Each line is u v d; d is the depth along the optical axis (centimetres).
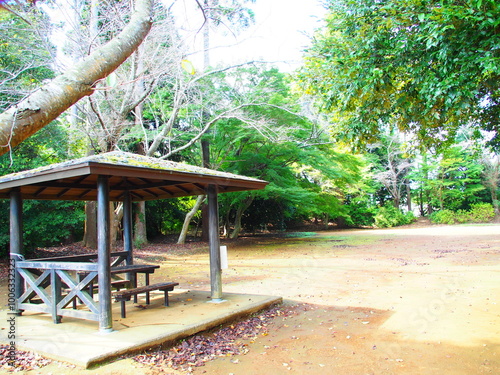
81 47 1024
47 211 1275
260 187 709
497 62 404
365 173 3322
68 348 411
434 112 540
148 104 1570
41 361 394
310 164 1858
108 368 378
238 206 2248
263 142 1762
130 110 1323
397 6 500
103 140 1316
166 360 406
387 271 983
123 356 407
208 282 914
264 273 1020
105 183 479
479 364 391
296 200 1888
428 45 445
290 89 1748
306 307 642
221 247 652
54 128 1327
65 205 1280
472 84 447
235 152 1909
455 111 502
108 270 475
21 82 1083
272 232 2980
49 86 233
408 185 3856
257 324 548
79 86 246
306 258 1314
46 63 1053
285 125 1631
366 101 607
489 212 3359
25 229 1199
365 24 547
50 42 1065
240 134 1623
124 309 538
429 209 3950
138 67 1224
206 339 480
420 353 426
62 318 554
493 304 622
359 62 541
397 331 504
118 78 1208
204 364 402
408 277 885
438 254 1298
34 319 549
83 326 502
